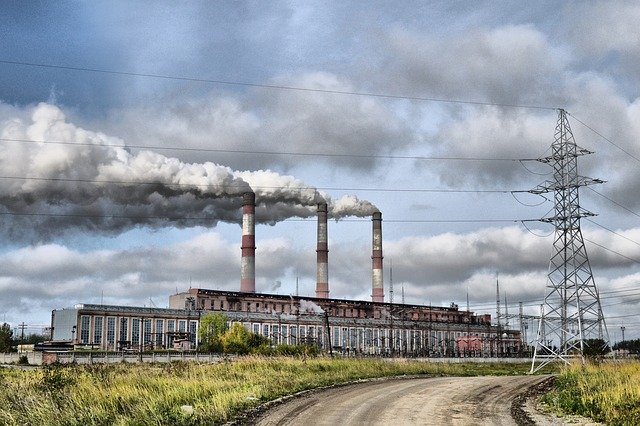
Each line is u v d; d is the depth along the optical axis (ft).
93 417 68.49
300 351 293.43
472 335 607.78
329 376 134.51
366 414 77.56
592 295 193.77
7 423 65.98
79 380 98.43
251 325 462.19
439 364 231.09
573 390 98.12
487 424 71.31
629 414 73.61
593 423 72.64
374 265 557.33
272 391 98.58
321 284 522.47
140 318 424.05
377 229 558.56
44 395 79.46
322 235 525.75
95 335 401.49
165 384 92.68
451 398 97.25
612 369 127.54
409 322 556.51
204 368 137.39
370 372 159.74
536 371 211.20
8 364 249.14
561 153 204.44
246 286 483.92
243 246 485.15
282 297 509.35
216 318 410.11
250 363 153.28
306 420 71.97
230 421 69.62
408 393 103.86
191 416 70.08
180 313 442.91
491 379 144.66
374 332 527.40
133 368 146.61
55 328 409.08
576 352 192.03
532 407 87.66
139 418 67.87
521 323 440.04
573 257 198.08
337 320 507.30
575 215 199.62
